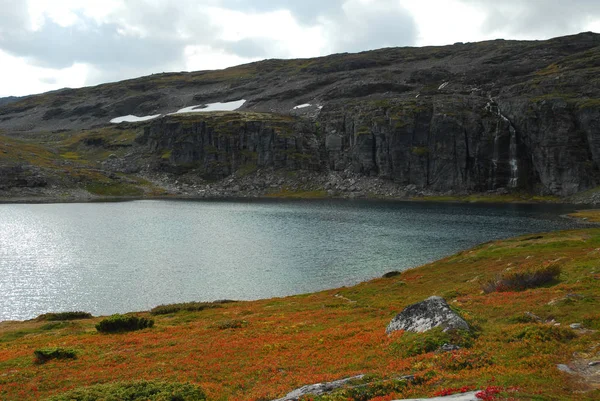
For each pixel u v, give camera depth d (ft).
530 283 122.93
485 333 76.02
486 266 186.80
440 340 73.05
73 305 190.49
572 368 57.31
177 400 62.80
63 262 271.28
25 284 221.25
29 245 328.08
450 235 365.40
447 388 52.21
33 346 111.34
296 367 76.02
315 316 128.06
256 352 88.94
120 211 575.79
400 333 83.92
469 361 62.80
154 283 224.94
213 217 507.30
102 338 114.93
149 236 373.20
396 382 56.75
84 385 75.15
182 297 202.08
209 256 290.97
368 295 167.43
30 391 73.92
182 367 82.07
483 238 347.97
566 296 92.58
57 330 135.95
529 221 442.50
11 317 175.22
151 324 129.90
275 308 151.94
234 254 297.12
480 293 129.29
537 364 59.21
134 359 90.48
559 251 193.16
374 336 89.10
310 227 421.18
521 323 79.87
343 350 82.28
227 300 182.60
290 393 58.65
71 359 93.66
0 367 90.58
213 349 94.02
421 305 86.99
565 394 47.98
